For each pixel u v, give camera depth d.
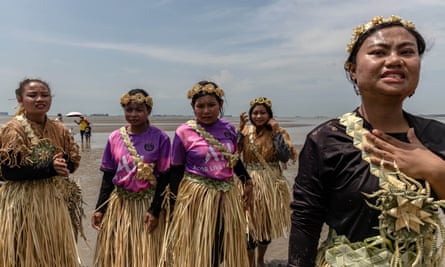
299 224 1.75
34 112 3.37
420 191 1.49
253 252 4.50
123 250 3.63
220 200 3.43
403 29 1.65
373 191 1.54
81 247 4.96
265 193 4.57
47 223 3.38
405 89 1.58
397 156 1.56
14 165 3.25
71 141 3.69
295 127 52.78
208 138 3.44
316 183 1.71
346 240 1.62
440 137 1.67
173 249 3.43
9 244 3.25
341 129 1.70
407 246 1.52
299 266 1.73
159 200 3.61
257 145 4.73
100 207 3.84
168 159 3.77
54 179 3.52
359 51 1.70
